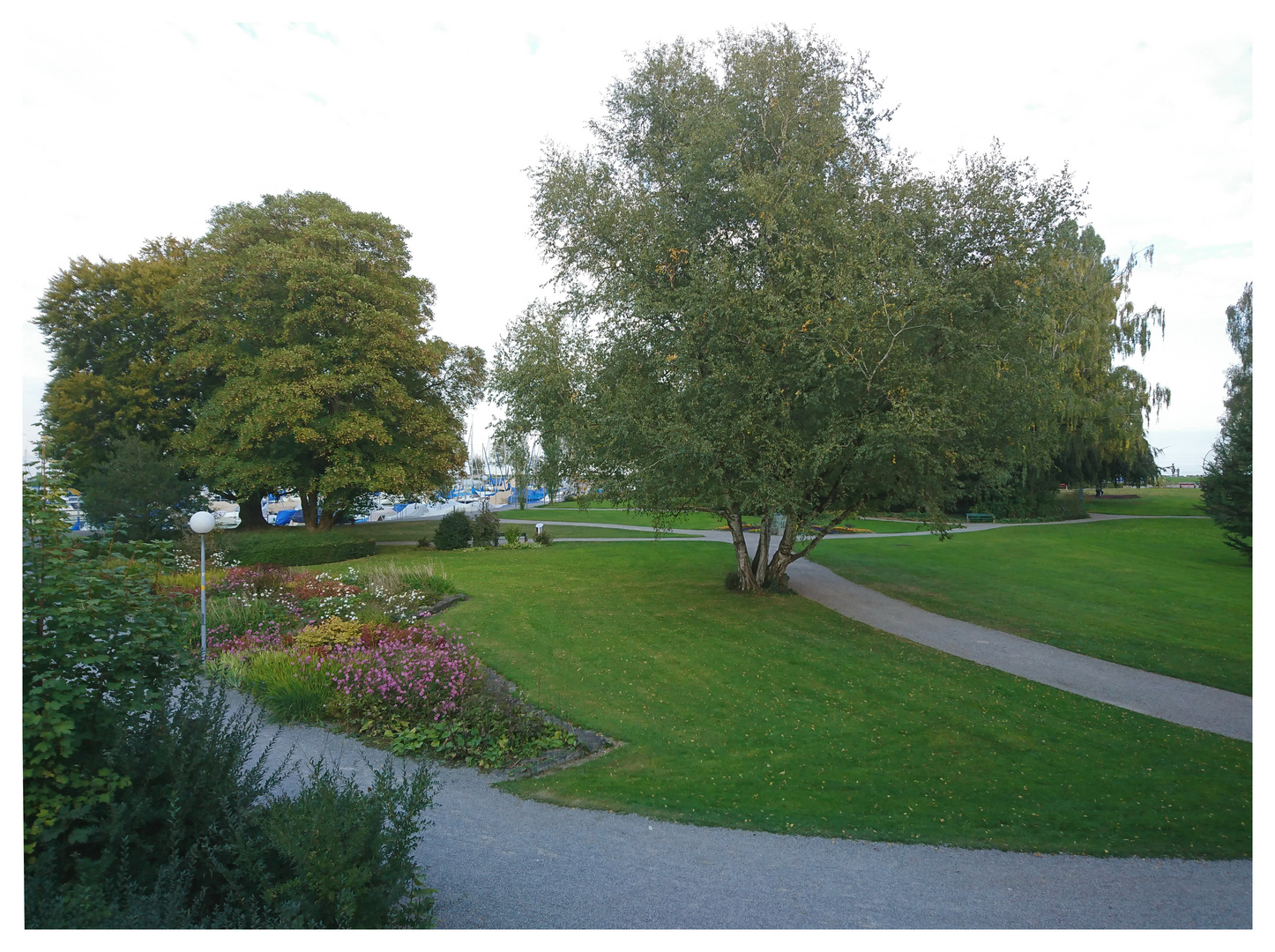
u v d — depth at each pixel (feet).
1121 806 23.70
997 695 34.47
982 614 51.21
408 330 84.58
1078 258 107.45
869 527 108.17
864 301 35.83
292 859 13.19
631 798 23.68
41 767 12.35
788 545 54.49
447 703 29.19
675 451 37.96
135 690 13.96
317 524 103.65
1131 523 106.42
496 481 217.97
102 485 66.64
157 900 11.58
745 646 41.88
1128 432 107.76
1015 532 98.58
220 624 42.27
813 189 41.19
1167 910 17.17
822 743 28.86
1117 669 39.17
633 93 47.14
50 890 11.51
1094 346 105.50
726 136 41.27
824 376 37.81
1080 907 17.25
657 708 32.55
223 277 82.07
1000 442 45.60
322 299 77.82
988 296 40.04
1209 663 40.14
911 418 35.73
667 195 44.73
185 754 14.02
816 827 21.77
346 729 29.32
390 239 93.15
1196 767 26.89
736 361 39.96
